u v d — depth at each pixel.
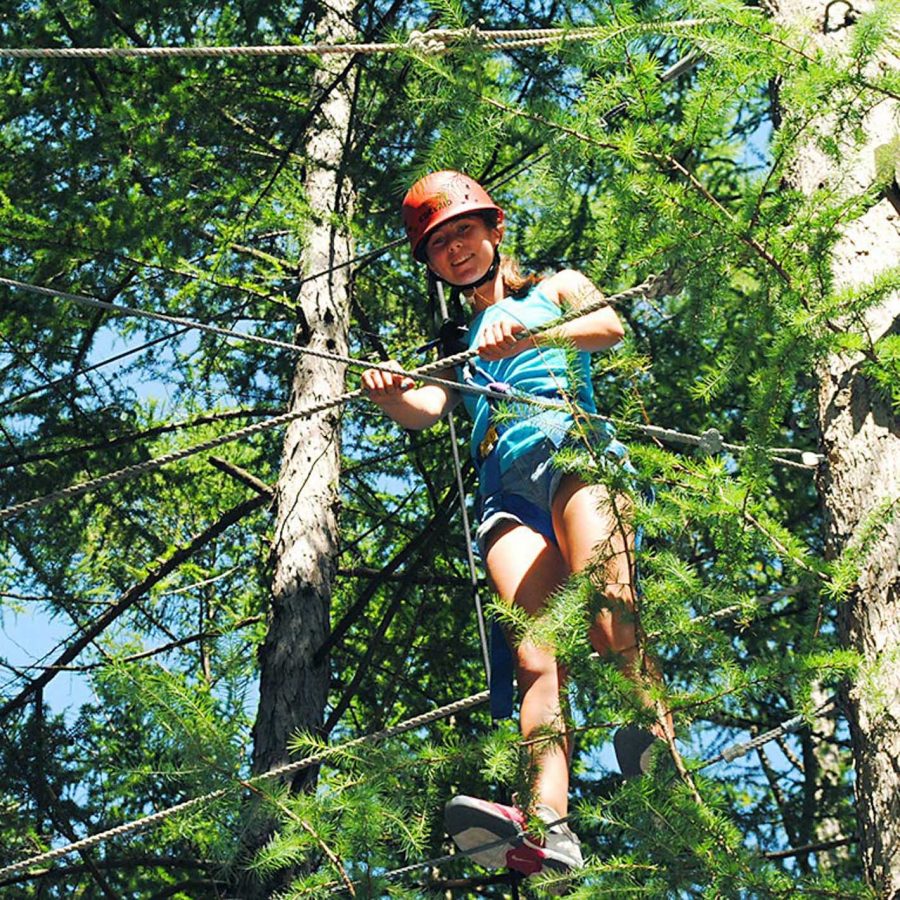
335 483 11.33
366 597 10.86
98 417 12.62
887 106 6.51
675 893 5.21
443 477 13.30
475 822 5.58
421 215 6.77
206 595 14.41
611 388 13.26
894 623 5.39
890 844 5.09
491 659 6.28
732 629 6.93
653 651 5.55
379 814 5.64
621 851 11.13
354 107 11.05
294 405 11.63
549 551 6.20
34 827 11.23
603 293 6.21
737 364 5.68
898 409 5.80
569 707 5.59
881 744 5.23
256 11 11.30
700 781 5.45
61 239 10.72
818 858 12.21
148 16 11.02
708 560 7.79
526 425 6.30
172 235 10.84
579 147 5.74
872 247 6.18
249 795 6.02
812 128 5.75
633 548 5.51
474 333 6.70
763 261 5.62
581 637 5.39
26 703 11.55
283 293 12.81
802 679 5.36
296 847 5.65
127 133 10.74
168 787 11.40
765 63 5.67
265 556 14.08
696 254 5.62
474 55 5.94
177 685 6.15
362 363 6.01
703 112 5.65
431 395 6.62
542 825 5.46
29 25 10.95
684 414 12.99
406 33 6.38
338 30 12.15
